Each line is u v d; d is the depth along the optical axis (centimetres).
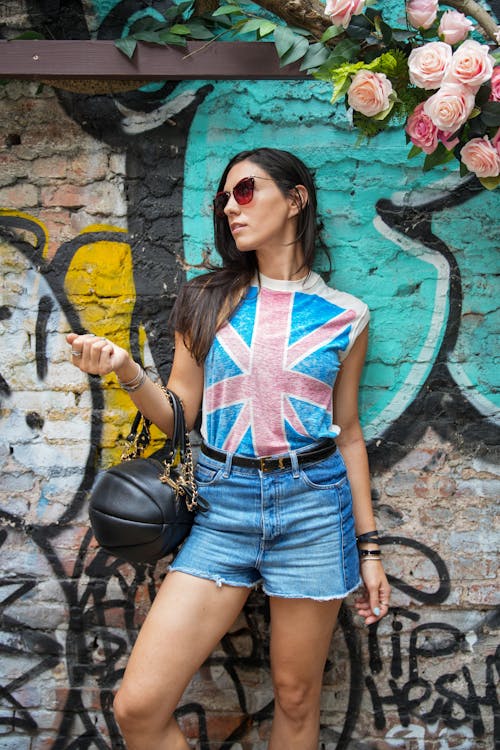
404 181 214
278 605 180
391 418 218
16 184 216
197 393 189
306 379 175
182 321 184
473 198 214
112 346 164
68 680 219
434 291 216
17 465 219
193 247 216
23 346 218
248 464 174
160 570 219
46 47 194
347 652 218
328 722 219
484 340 217
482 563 218
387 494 219
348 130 212
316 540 175
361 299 217
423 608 219
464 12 184
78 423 219
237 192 179
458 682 218
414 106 175
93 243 216
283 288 187
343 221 215
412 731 218
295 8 183
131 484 170
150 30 196
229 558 174
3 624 219
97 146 214
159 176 215
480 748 217
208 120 213
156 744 170
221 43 192
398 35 178
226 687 219
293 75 192
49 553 219
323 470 178
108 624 219
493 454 218
